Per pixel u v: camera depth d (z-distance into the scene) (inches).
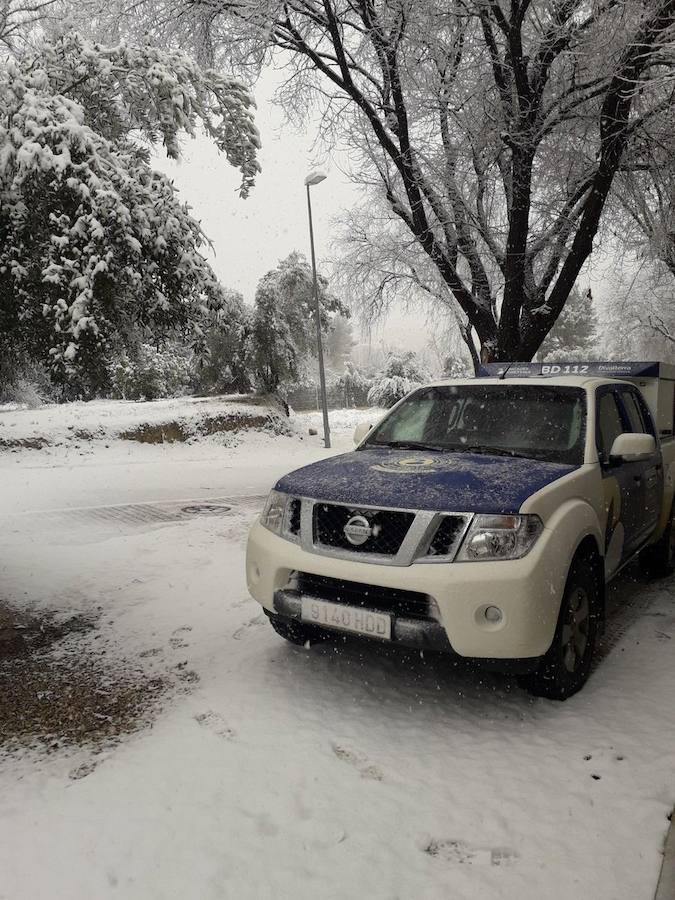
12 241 195.9
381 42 413.1
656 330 959.6
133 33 433.7
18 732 140.1
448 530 136.5
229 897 93.3
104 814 111.1
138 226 204.7
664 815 110.0
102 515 387.9
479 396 197.5
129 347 245.1
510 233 417.7
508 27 385.4
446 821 109.6
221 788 117.6
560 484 149.3
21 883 96.6
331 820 109.3
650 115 379.2
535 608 130.9
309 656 175.2
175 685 161.0
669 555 240.4
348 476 157.5
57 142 188.2
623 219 512.1
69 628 200.8
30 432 697.6
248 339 1067.3
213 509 406.0
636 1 353.4
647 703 148.3
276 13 409.7
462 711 146.2
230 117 269.9
